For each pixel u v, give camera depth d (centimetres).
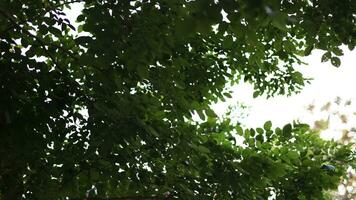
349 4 352
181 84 399
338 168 559
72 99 405
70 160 420
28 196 449
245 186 454
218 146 466
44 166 430
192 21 169
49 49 419
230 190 455
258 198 473
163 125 409
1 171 443
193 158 440
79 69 446
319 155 551
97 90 392
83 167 422
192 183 460
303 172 514
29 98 398
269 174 455
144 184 454
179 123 433
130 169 437
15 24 393
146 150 435
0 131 387
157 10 346
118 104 373
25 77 390
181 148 415
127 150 417
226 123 512
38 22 411
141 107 381
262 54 399
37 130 397
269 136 504
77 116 401
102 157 415
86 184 441
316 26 356
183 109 413
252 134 502
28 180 452
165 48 330
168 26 342
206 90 505
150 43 312
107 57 338
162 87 397
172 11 350
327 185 515
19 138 389
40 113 393
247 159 459
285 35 402
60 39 454
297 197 509
